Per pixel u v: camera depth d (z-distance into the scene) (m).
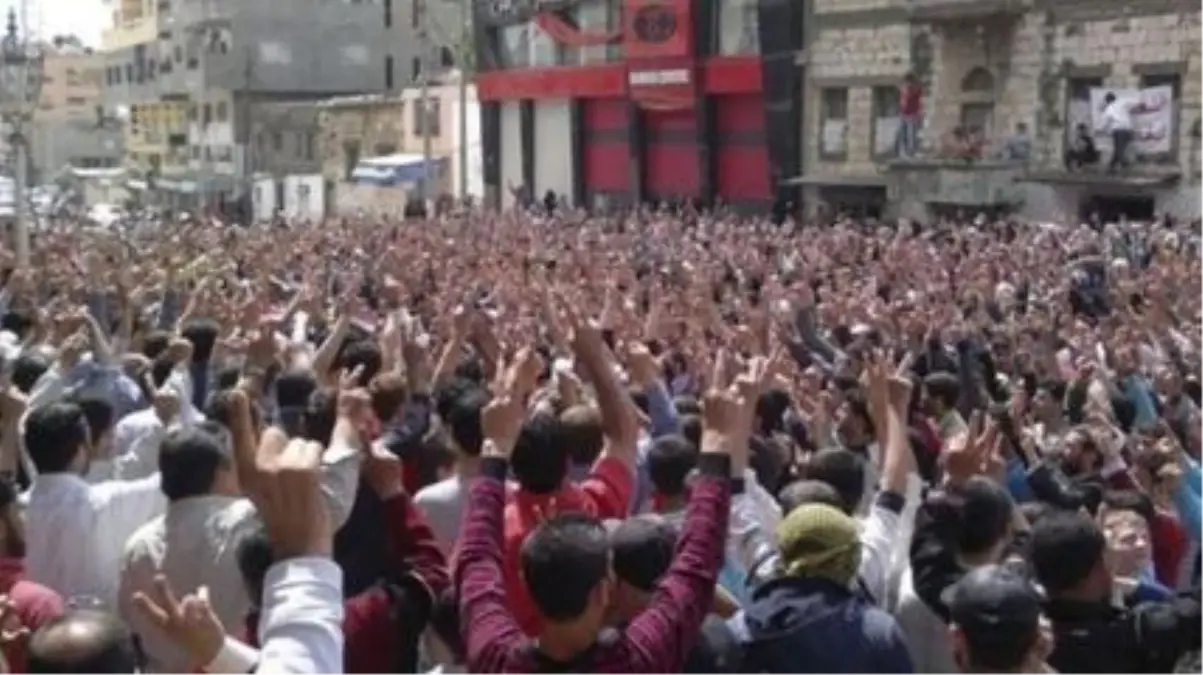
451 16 97.19
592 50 72.00
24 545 7.95
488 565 5.95
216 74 97.75
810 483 7.53
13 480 8.70
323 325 17.45
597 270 26.98
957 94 54.72
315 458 5.03
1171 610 6.61
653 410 11.10
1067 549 6.53
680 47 65.38
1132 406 15.58
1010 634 5.53
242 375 11.19
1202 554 9.50
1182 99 47.22
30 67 42.25
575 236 40.25
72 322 14.60
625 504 7.73
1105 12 49.38
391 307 19.48
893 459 7.96
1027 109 52.12
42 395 11.99
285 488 4.97
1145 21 48.09
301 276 27.19
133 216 68.50
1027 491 10.83
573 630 5.37
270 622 4.82
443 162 81.38
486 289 23.42
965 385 16.31
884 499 7.77
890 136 57.59
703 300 18.44
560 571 5.32
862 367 13.95
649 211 59.12
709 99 65.62
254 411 7.83
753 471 9.76
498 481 6.32
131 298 20.34
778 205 61.97
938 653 7.11
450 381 10.61
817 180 59.88
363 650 6.27
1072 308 26.48
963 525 7.12
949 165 52.34
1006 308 26.16
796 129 61.78
